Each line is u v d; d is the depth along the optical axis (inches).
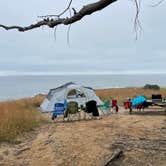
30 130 533.3
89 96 809.5
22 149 425.7
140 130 500.7
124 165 363.9
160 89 1519.4
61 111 636.7
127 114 702.5
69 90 804.0
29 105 976.3
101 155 388.2
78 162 378.3
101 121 594.2
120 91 1341.0
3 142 458.6
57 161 384.8
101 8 112.7
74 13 119.6
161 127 521.7
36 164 379.2
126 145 415.8
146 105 738.8
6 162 384.8
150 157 377.1
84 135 471.5
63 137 464.8
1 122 512.4
